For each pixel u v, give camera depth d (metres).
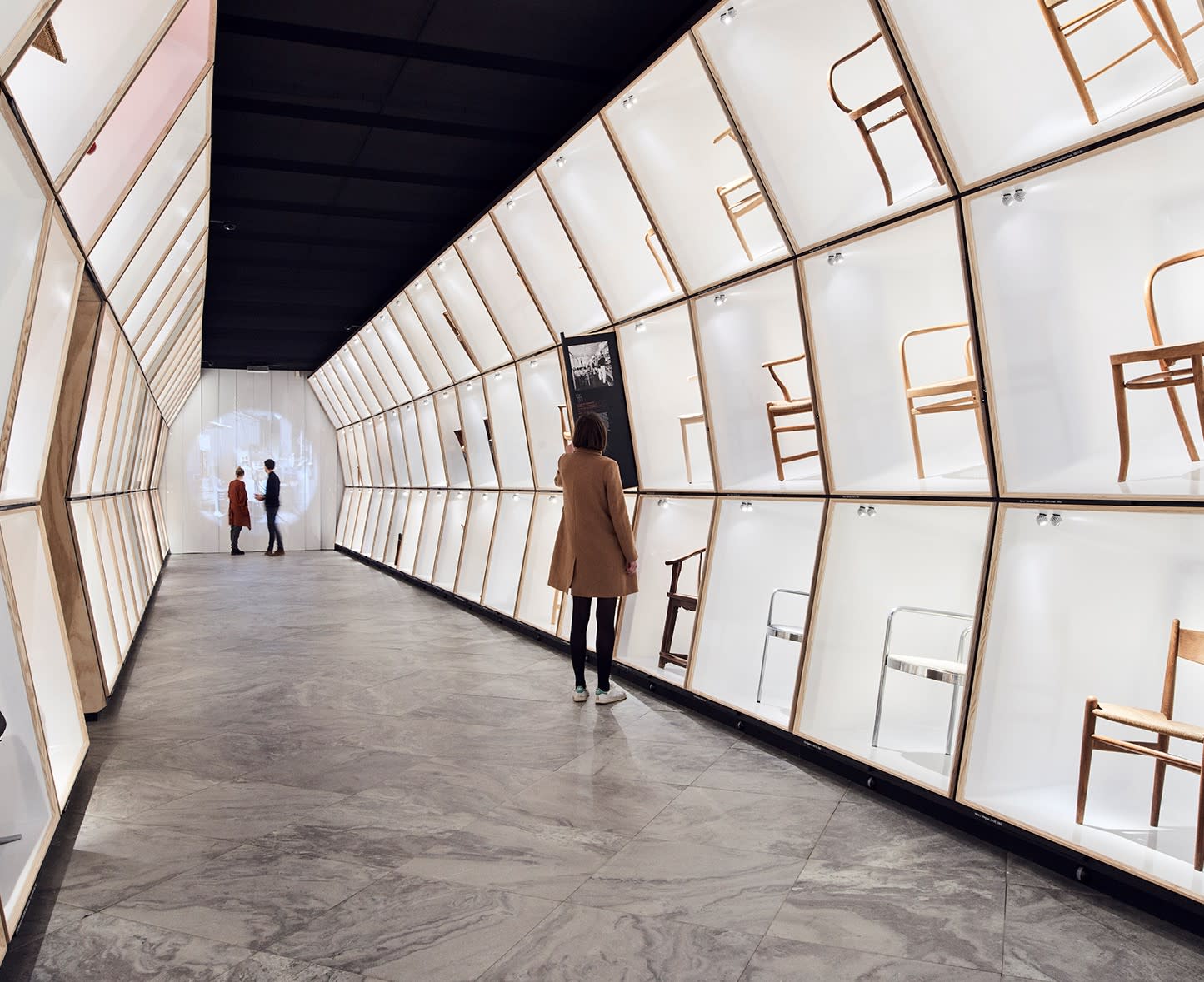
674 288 6.35
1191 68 2.81
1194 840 3.03
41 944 2.57
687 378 6.52
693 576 6.58
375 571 14.87
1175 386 3.16
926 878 3.00
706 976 2.38
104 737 4.80
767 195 4.36
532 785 3.96
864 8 4.12
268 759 4.38
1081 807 3.14
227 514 19.59
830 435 4.43
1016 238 3.54
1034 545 3.68
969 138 3.52
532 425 8.20
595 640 6.66
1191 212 3.41
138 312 6.72
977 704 3.49
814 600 4.43
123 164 4.14
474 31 5.58
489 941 2.58
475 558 10.22
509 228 7.24
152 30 3.42
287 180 8.18
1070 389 3.58
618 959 2.48
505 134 7.20
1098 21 3.44
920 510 4.47
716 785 3.96
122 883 2.98
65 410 5.06
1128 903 2.81
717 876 3.01
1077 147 3.07
